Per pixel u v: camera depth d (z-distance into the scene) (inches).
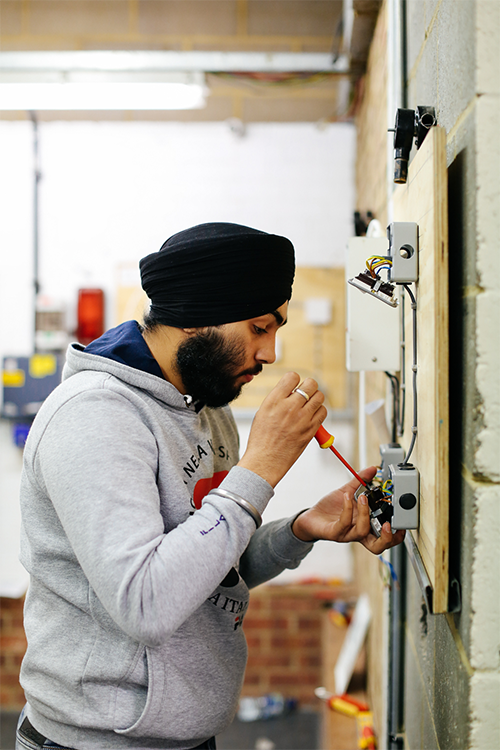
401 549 51.3
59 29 109.0
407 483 31.7
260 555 41.9
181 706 31.8
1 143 116.9
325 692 85.5
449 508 30.4
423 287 29.5
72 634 31.7
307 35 107.3
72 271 117.6
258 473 29.9
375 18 71.3
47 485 28.5
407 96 48.3
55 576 31.8
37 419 31.4
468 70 26.5
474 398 26.1
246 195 116.2
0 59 96.0
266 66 96.8
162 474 31.3
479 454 26.1
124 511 26.9
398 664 52.0
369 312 46.1
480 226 25.5
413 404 33.2
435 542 26.6
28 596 34.4
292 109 113.8
